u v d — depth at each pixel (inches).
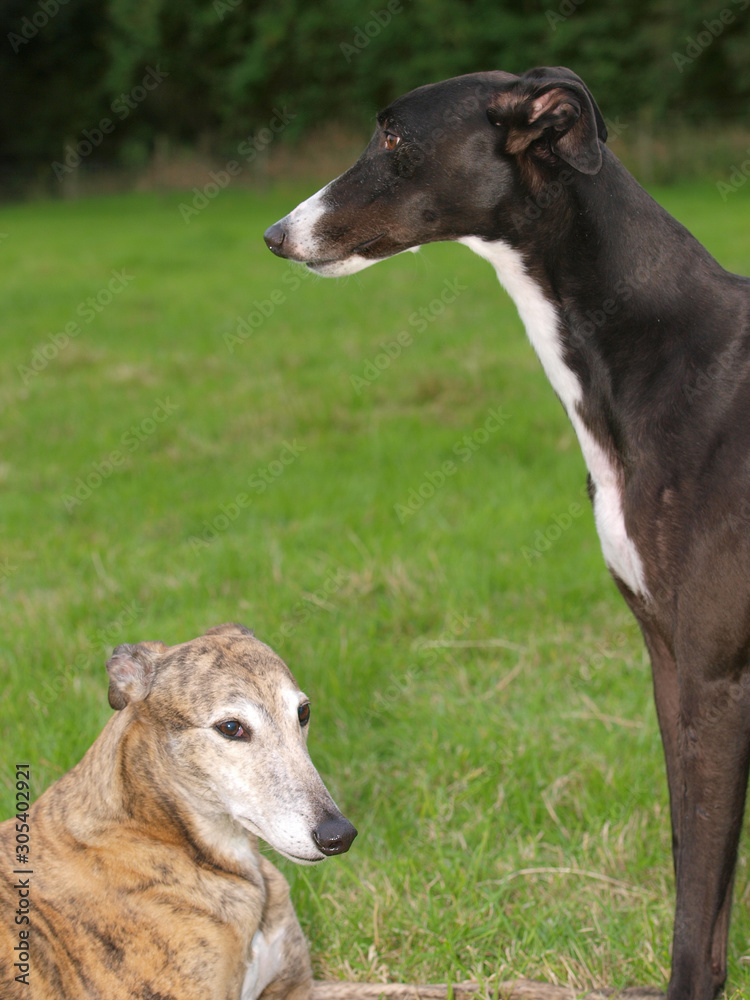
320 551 246.4
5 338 459.5
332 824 120.4
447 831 158.9
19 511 275.4
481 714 181.9
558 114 124.2
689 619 118.3
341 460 302.8
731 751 118.4
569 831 158.6
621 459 125.0
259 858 138.6
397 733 180.7
